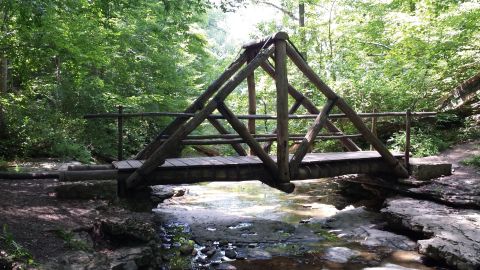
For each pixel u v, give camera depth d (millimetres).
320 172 7465
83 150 10812
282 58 6766
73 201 5719
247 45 7828
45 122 10922
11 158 9891
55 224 4664
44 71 12586
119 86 13672
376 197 8930
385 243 6152
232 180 6809
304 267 5289
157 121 14477
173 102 14859
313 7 15938
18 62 9922
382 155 8023
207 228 6941
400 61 12625
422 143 10711
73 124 11570
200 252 5801
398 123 11977
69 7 8836
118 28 12211
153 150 7641
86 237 4492
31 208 5219
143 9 12930
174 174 6496
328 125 8945
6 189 6184
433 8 11156
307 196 9883
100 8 9680
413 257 5566
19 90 12773
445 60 11977
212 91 7879
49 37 9133
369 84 11852
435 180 7980
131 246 4777
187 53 17000
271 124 16922
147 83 14062
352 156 8117
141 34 13297
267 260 5539
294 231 6883
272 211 8344
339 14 15047
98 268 3811
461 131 11359
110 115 6914
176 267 5109
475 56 12000
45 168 8469
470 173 8312
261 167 6949
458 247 5074
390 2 13547
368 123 12102
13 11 8102
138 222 5105
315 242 6336
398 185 8266
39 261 3652
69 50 9477
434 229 5777
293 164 6957
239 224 7254
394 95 11914
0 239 3818
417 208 6871
